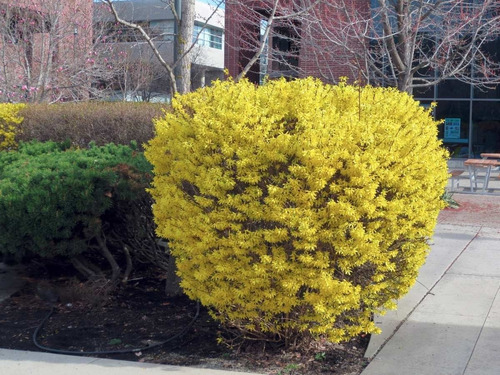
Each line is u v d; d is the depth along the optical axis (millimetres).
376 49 11453
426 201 4984
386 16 9320
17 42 14859
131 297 6426
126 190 6199
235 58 15836
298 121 4508
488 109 18891
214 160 4504
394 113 4977
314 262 4336
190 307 6105
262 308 4547
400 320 5531
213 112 4680
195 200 4672
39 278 7156
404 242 4898
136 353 5047
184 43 7059
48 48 14391
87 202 6043
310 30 10422
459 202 12352
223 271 4512
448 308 5844
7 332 5555
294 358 4844
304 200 4262
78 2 15109
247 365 4754
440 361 4676
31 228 5984
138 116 8883
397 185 4535
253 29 13508
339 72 11492
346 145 4312
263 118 4438
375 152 4348
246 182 4445
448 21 10055
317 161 4211
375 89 5363
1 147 9250
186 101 5508
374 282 4797
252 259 4527
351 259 4418
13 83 13570
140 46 17750
